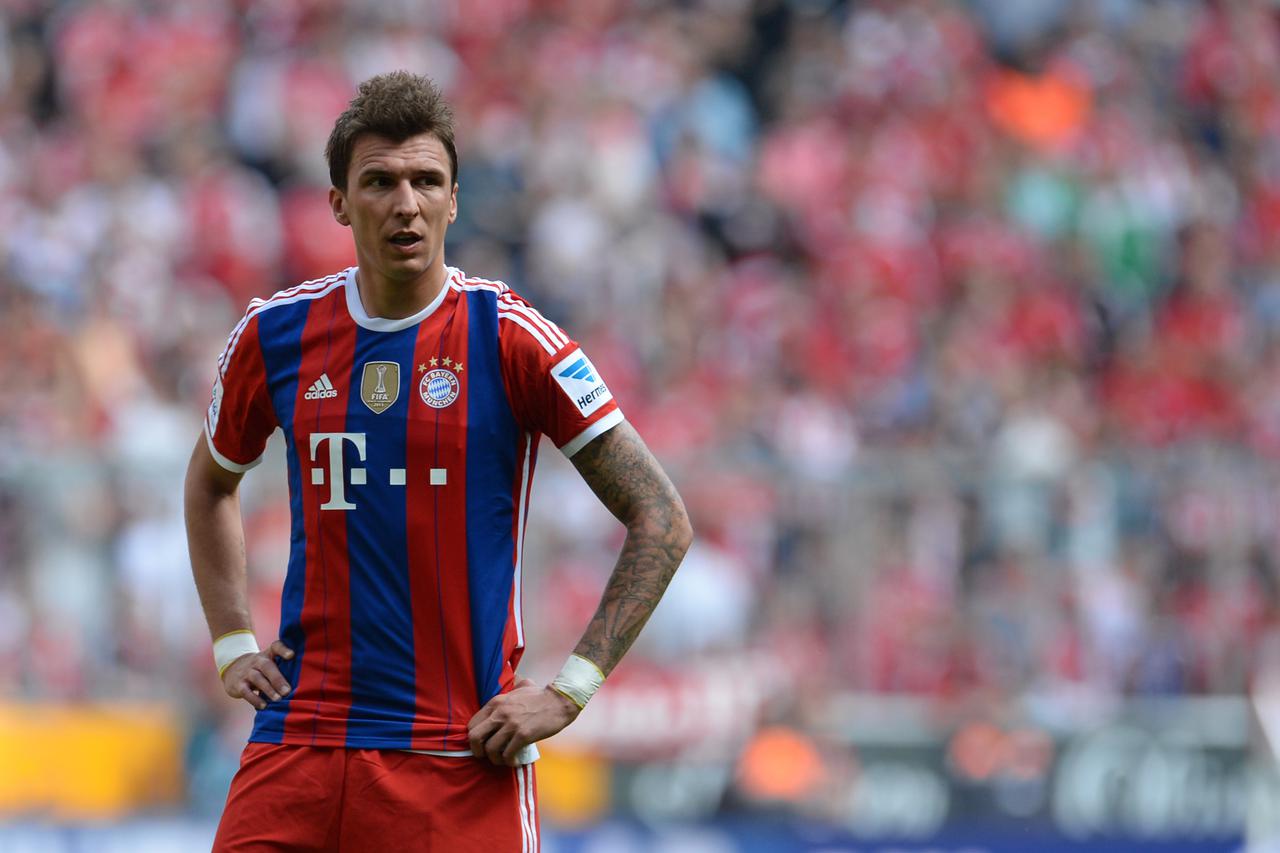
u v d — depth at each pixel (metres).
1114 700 29.94
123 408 35.53
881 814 29.16
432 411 12.62
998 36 50.84
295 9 45.84
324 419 12.68
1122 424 41.03
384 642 12.55
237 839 12.59
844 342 40.56
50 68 45.19
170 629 28.59
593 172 43.53
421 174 12.41
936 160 46.62
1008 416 38.22
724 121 46.97
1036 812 29.47
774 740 29.16
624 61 46.66
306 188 42.81
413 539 12.54
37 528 28.62
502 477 12.79
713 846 28.72
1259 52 52.47
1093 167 47.62
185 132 43.03
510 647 12.84
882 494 29.78
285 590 12.91
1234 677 30.41
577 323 39.91
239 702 28.55
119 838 27.88
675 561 12.72
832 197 45.19
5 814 27.92
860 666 29.44
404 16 46.44
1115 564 30.34
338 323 12.83
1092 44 51.12
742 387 38.16
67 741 28.20
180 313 38.53
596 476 12.82
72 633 28.52
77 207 40.78
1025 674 29.73
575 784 28.66
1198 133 51.09
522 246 42.41
